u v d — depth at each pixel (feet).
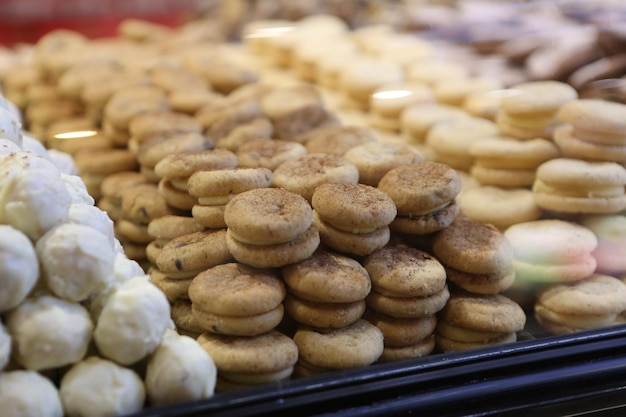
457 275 1.46
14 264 1.11
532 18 2.23
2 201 1.17
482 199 1.67
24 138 1.58
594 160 1.64
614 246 1.58
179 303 1.40
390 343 1.38
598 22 1.99
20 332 1.12
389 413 1.24
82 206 1.27
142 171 1.75
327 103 2.21
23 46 3.07
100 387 1.14
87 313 1.18
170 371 1.17
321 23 2.79
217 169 1.50
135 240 1.62
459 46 2.33
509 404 1.31
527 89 1.80
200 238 1.43
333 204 1.36
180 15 3.47
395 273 1.37
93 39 3.24
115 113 1.92
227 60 2.56
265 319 1.28
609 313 1.48
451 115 1.95
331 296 1.30
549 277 1.52
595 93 1.79
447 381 1.29
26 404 1.10
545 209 1.64
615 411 1.35
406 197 1.43
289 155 1.61
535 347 1.34
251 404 1.19
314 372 1.32
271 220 1.29
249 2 3.19
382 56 2.36
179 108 2.01
